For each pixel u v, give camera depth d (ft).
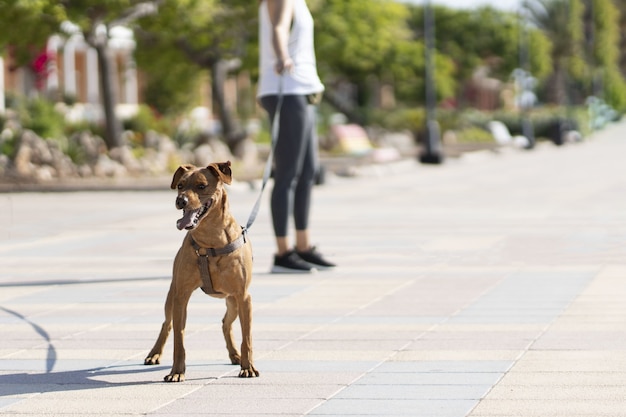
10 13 84.02
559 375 24.68
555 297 35.24
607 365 25.58
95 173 96.43
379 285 38.58
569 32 335.88
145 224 62.18
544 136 213.25
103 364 26.66
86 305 35.19
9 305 35.35
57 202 77.20
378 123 195.72
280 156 41.52
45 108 107.04
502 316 32.09
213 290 24.75
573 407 21.93
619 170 116.47
